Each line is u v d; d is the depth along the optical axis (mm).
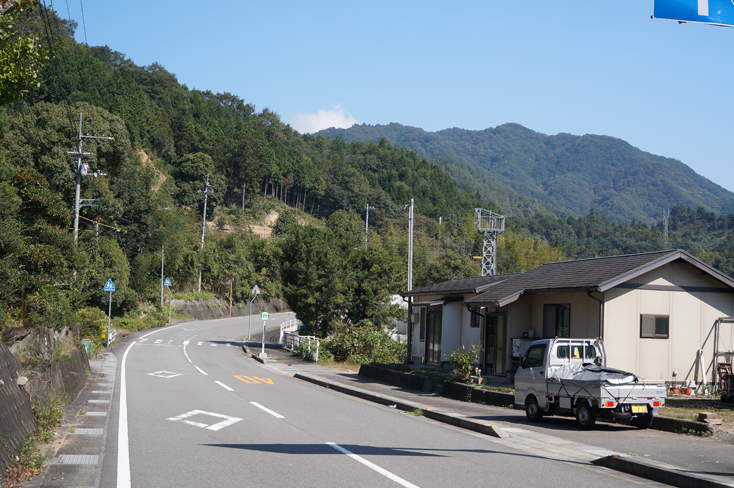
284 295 44281
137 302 51562
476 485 6648
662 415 11969
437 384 19125
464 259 54875
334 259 42938
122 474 7055
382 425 11789
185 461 7820
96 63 101562
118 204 46062
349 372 27703
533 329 19266
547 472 7453
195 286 72312
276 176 128875
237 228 102250
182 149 116062
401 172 167625
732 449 9141
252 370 25953
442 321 24391
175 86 158625
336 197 136000
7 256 15844
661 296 16781
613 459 7957
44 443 8758
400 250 76625
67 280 21734
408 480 6828
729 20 7051
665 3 7035
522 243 90062
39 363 12281
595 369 12219
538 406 12570
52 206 21188
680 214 152625
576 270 19031
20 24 10281
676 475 6941
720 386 16281
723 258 90875
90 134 43000
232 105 182125
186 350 35031
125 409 13031
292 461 7848
